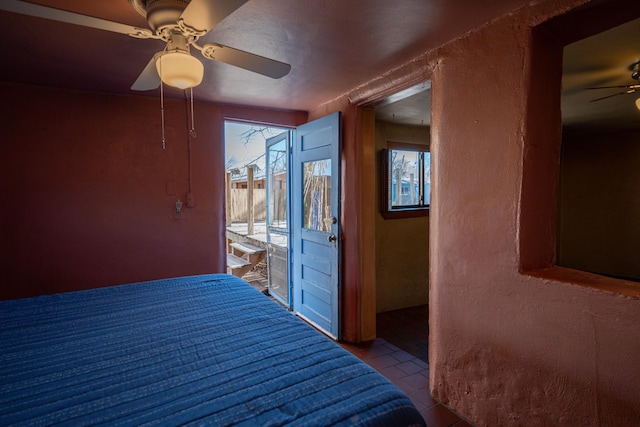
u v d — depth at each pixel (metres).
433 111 2.11
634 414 1.30
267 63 1.64
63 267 2.71
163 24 1.32
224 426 0.96
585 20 1.53
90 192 2.78
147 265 2.99
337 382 1.17
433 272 2.16
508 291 1.71
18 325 1.64
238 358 1.33
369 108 2.97
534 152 1.65
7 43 1.90
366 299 3.08
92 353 1.38
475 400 1.92
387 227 3.91
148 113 2.95
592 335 1.41
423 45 2.03
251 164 6.96
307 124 3.35
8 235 2.55
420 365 2.65
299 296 3.66
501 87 1.71
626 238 5.27
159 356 1.35
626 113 3.81
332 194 3.04
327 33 1.86
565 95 3.05
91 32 1.78
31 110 2.58
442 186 2.06
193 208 3.14
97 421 0.98
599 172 5.50
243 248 5.32
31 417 1.00
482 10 1.65
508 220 1.70
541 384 1.59
